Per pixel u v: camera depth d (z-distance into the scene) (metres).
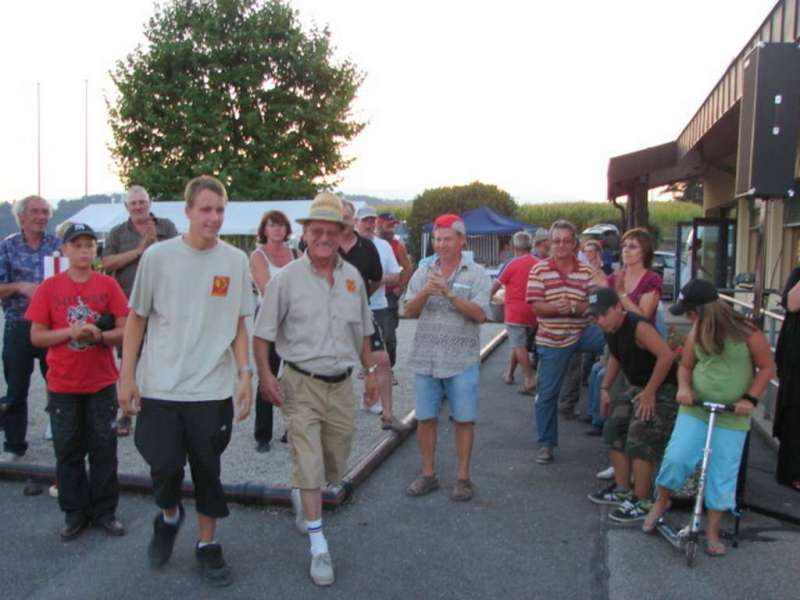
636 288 5.52
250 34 27.28
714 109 9.01
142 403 3.76
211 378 3.75
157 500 3.79
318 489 3.92
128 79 27.31
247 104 27.47
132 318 3.76
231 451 5.86
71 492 4.33
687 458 4.09
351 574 3.92
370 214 7.18
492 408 7.86
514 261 8.34
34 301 4.29
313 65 27.86
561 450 6.22
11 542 4.31
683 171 15.59
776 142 4.97
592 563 4.04
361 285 4.30
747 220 12.78
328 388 4.07
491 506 4.90
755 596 3.65
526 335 8.46
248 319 4.36
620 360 4.64
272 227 5.91
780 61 4.94
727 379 3.99
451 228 4.90
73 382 4.26
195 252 3.76
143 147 27.86
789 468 5.07
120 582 3.82
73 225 4.35
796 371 4.97
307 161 28.20
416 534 4.44
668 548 4.21
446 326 4.94
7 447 5.50
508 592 3.72
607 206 40.91
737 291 9.22
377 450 5.82
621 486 4.89
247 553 4.16
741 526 4.51
